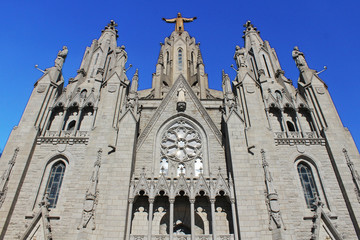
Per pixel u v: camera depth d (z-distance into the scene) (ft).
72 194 101.50
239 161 102.89
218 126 130.11
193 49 206.69
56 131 117.39
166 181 100.89
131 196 96.99
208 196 98.63
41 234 92.38
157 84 174.50
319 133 118.11
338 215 97.50
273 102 128.67
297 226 96.27
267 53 156.25
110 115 118.32
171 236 90.74
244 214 92.02
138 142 118.21
